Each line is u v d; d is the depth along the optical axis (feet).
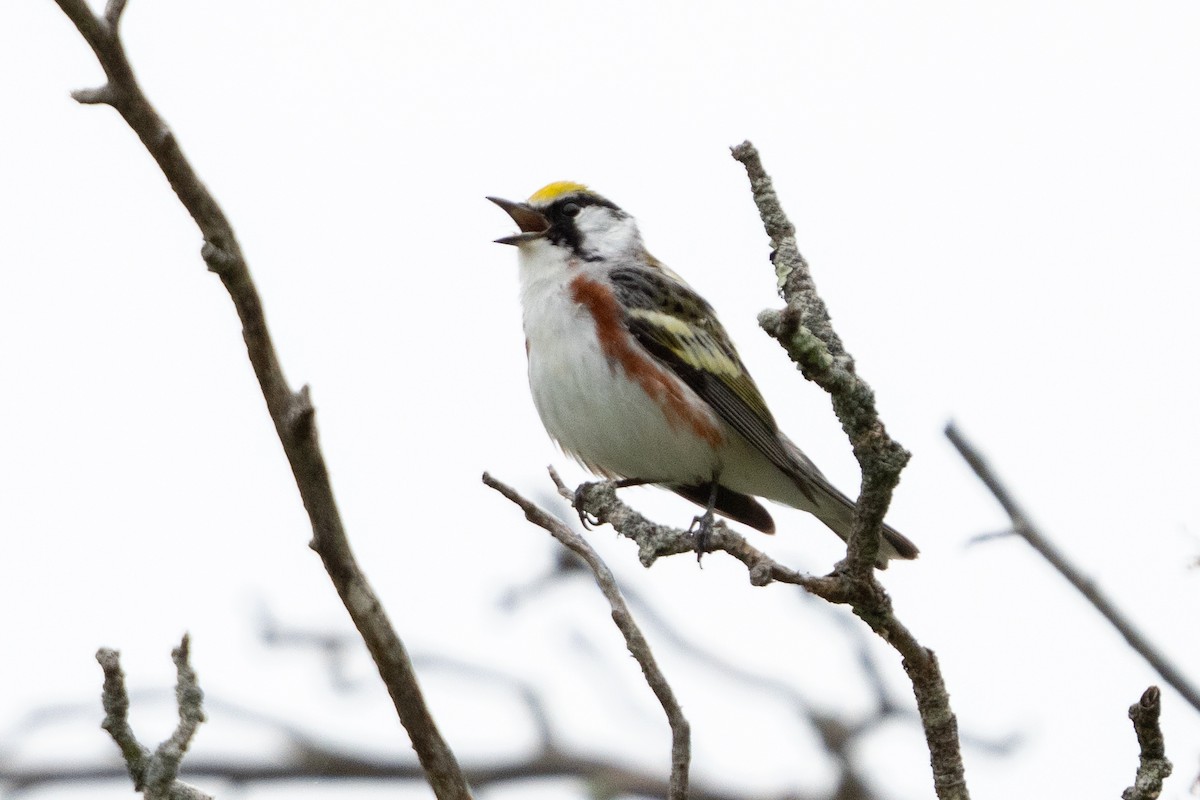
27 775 44.37
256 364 19.45
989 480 27.81
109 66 17.93
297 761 46.29
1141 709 19.83
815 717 41.63
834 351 22.04
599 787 44.62
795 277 22.70
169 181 18.51
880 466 21.06
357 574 20.51
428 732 20.95
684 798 20.79
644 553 25.41
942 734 22.24
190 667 20.80
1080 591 27.20
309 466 19.80
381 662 20.62
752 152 23.57
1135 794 19.86
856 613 22.15
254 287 19.06
